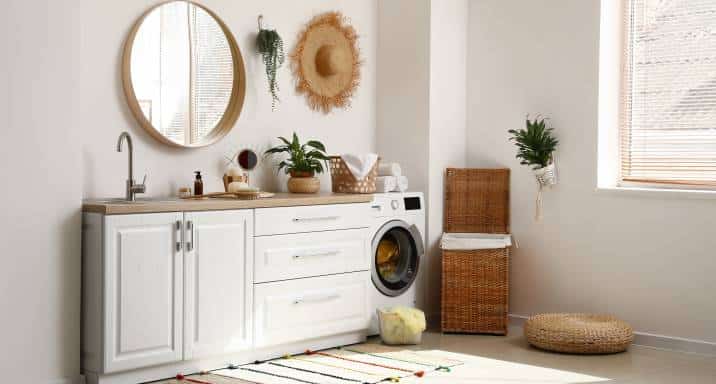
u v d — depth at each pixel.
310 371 4.34
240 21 5.02
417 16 5.69
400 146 5.80
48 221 3.87
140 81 4.48
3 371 3.75
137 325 3.99
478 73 5.86
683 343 4.98
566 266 5.48
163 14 4.59
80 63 3.98
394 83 5.81
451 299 5.45
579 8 5.37
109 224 3.89
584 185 5.38
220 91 4.90
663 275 5.07
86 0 4.30
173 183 4.70
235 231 4.35
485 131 5.84
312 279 4.75
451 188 5.77
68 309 3.94
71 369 3.96
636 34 5.30
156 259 4.05
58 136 3.90
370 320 5.12
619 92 5.38
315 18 5.46
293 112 5.36
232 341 4.36
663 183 5.20
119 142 4.13
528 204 5.65
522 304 5.70
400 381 4.18
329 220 4.83
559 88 5.48
